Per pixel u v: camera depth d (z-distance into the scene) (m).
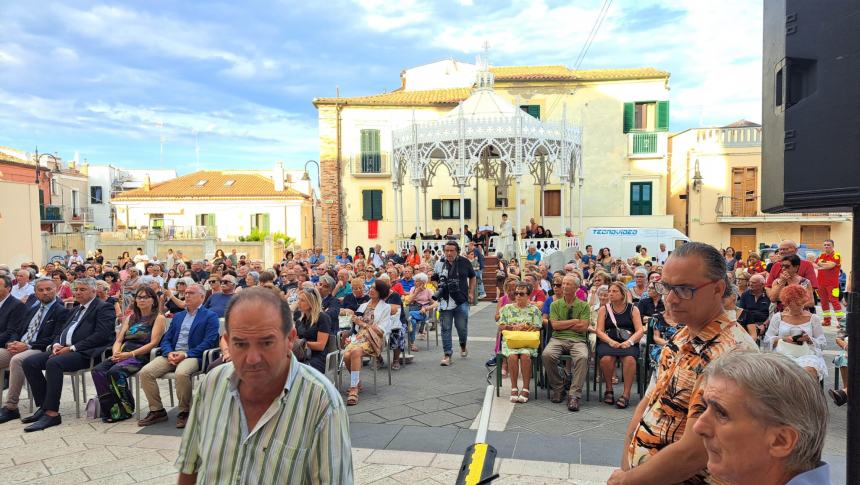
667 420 1.96
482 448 2.15
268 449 1.89
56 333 6.53
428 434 5.27
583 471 4.33
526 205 25.25
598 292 6.65
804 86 1.86
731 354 1.43
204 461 1.95
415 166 17.39
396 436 5.22
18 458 4.87
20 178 34.62
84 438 5.38
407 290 11.34
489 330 11.62
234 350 1.87
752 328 7.20
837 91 1.75
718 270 1.91
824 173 1.79
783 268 7.46
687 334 2.03
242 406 1.96
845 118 1.73
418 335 10.75
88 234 26.91
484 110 17.67
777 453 1.28
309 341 6.32
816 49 1.80
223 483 1.90
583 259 15.78
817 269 10.87
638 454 2.05
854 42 1.71
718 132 24.33
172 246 27.23
